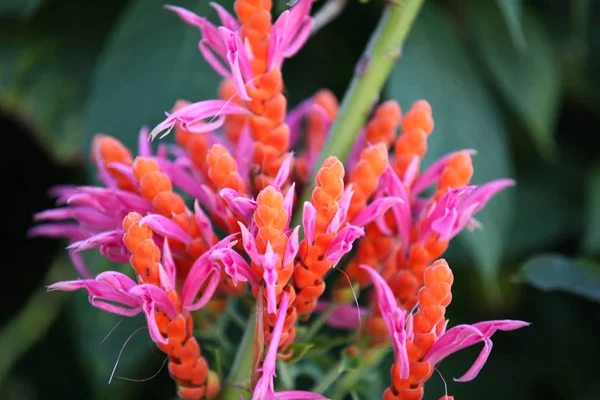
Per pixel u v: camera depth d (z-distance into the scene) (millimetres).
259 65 701
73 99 942
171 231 693
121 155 734
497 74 933
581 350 1129
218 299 733
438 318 674
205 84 869
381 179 730
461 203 720
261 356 667
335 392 754
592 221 943
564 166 1100
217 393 707
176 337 684
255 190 715
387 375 951
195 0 886
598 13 1067
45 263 1106
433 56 908
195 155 735
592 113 1126
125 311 683
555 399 1125
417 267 715
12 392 1097
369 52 734
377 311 728
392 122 757
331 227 673
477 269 1029
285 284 671
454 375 1077
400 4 730
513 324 668
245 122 741
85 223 734
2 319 1089
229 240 676
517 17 867
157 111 865
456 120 903
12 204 1075
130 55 871
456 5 981
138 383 1000
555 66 964
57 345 1103
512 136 1066
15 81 932
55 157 927
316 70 980
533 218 1066
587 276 823
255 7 696
